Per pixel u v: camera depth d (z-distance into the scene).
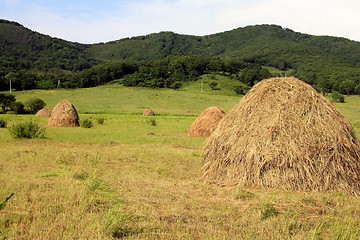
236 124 8.46
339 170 7.47
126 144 16.42
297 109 8.08
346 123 8.23
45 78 103.75
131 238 4.68
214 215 5.64
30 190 6.79
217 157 8.47
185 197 6.67
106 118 39.00
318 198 6.67
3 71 119.81
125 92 87.69
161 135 21.39
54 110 26.22
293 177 7.40
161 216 5.56
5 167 9.50
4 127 24.23
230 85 105.25
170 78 109.81
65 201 6.07
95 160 10.73
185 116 51.53
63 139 17.39
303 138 7.66
